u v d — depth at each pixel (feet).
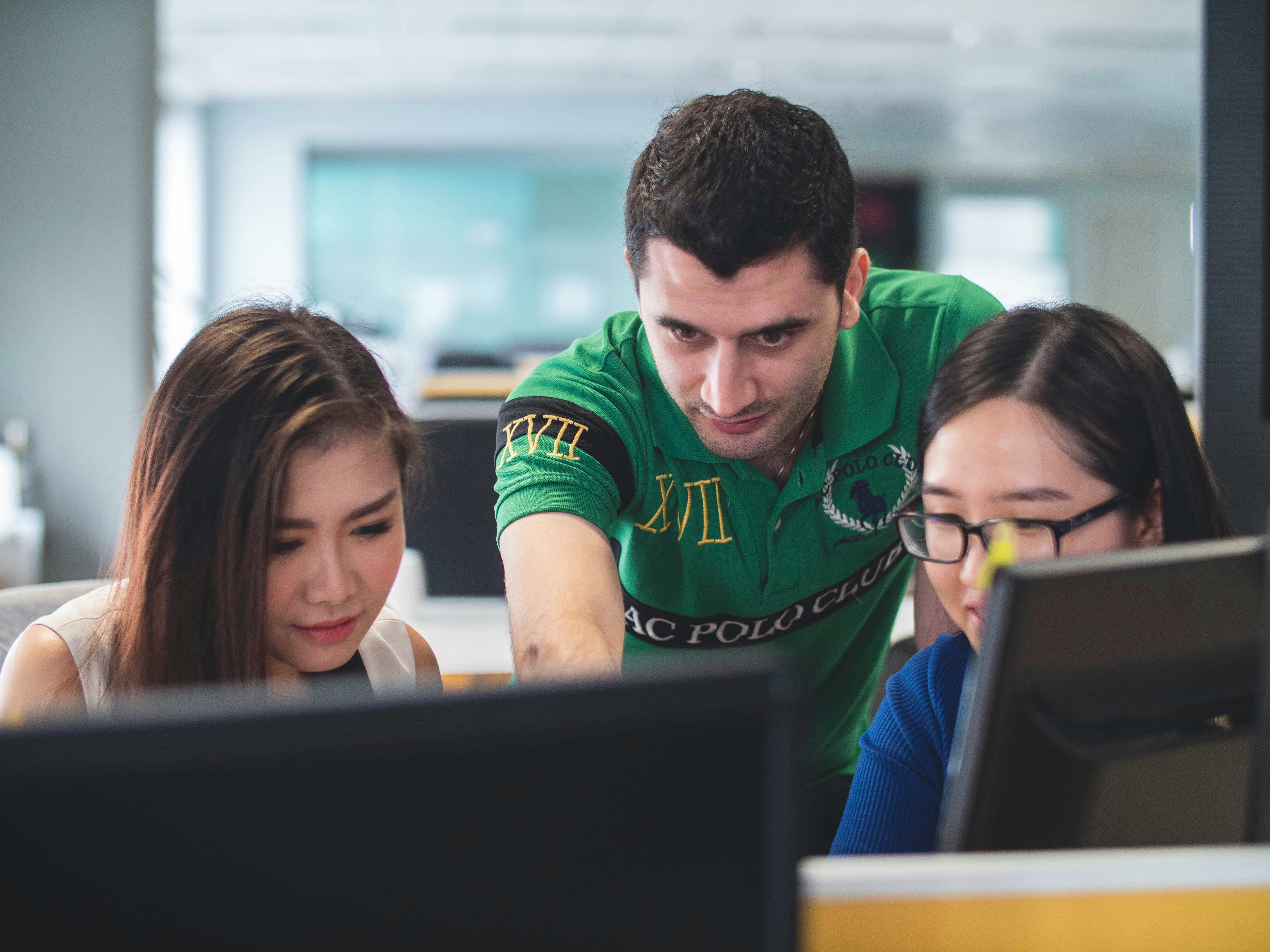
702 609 4.52
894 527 4.56
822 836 4.92
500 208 33.17
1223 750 2.18
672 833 1.40
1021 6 23.73
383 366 4.15
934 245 35.04
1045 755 2.01
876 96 31.48
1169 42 26.35
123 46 13.65
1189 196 35.81
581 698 1.37
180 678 3.36
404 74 29.09
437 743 1.35
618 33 25.53
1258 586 2.17
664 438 4.17
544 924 1.40
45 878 1.32
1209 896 1.76
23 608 4.43
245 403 3.23
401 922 1.38
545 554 3.60
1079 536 3.19
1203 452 4.18
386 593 3.56
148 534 3.31
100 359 13.75
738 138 3.36
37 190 13.67
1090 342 3.24
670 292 3.51
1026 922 1.75
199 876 1.34
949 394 3.31
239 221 31.71
